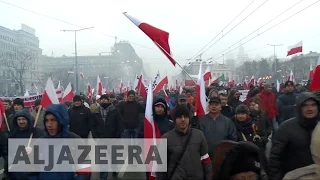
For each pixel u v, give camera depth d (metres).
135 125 9.20
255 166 2.28
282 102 10.22
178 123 4.32
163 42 6.46
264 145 6.12
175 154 4.25
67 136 3.97
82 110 8.13
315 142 2.14
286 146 3.90
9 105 8.93
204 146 4.35
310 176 2.23
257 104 6.73
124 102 9.46
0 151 4.91
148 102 5.25
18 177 4.20
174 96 17.44
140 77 12.93
